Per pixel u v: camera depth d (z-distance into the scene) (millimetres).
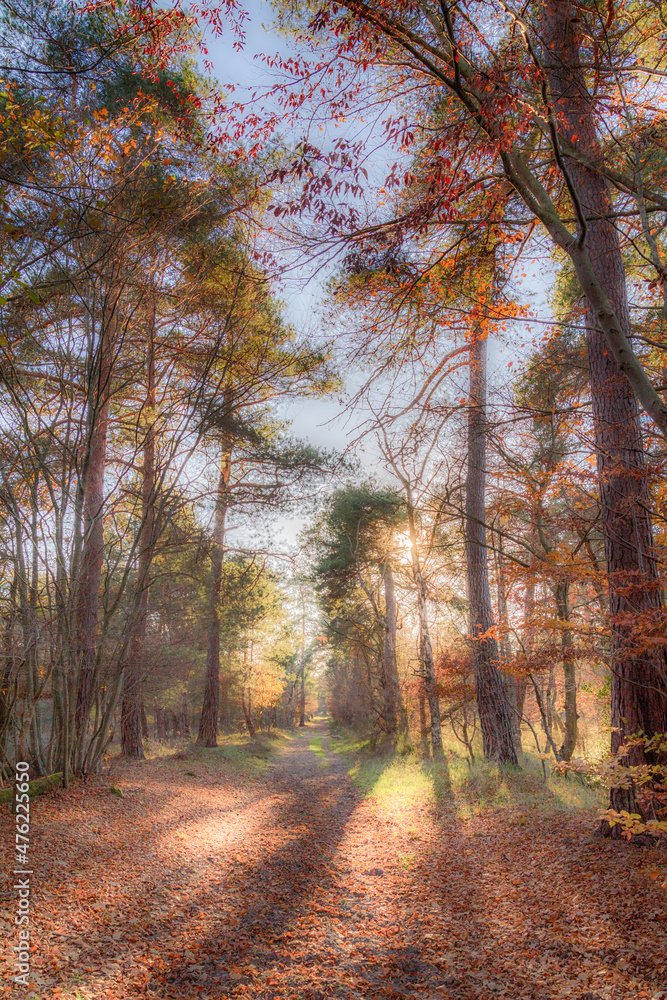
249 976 5199
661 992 4148
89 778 11273
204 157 8641
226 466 18281
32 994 4340
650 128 5984
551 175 6074
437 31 5414
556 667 14148
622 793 7004
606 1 5453
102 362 10719
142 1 6074
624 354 5090
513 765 12461
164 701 24344
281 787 15883
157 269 10852
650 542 7000
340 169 5316
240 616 25953
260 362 13531
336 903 7031
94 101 7828
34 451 10000
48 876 6508
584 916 5520
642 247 8961
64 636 10156
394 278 6797
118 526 14000
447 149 5996
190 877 7449
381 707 23656
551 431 10445
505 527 13680
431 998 4781
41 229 7367
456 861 8023
